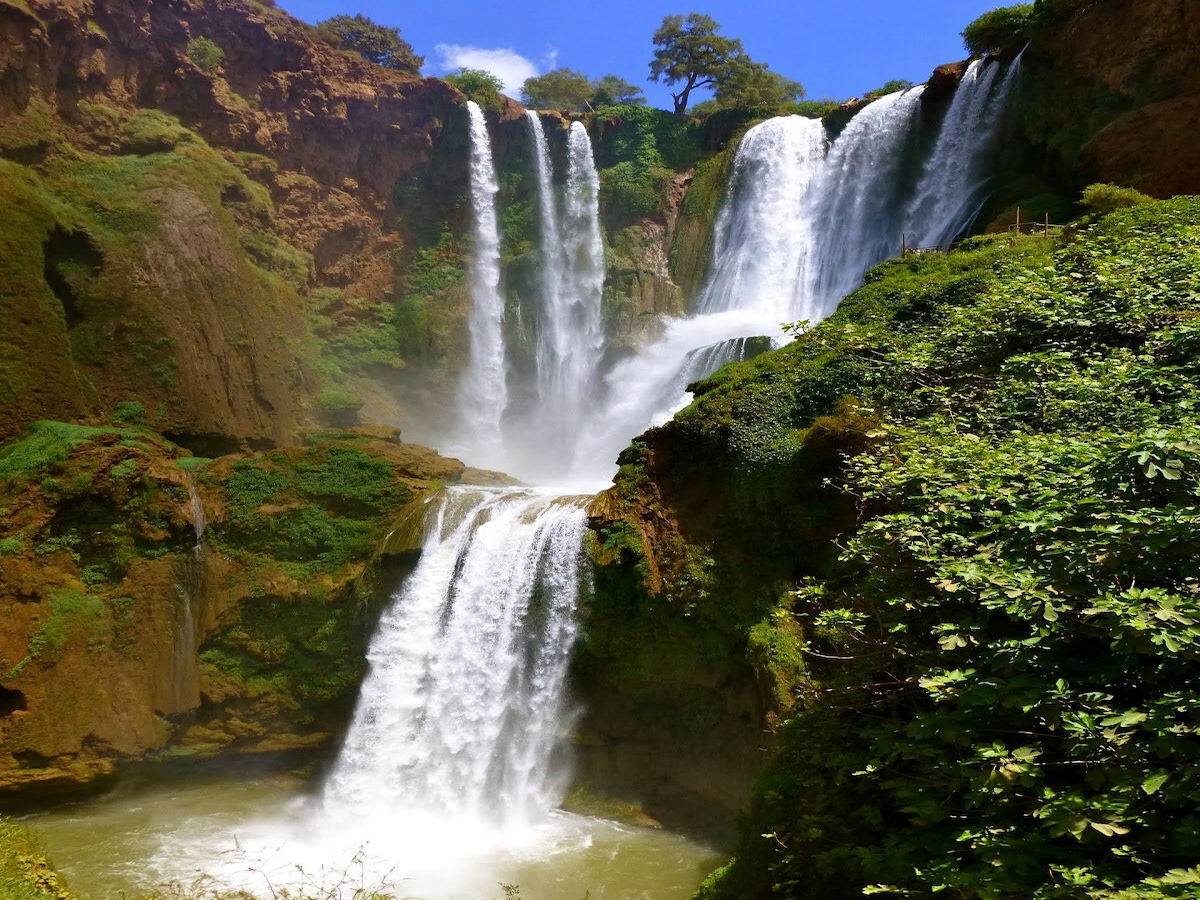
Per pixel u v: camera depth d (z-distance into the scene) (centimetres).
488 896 1344
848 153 3662
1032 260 1662
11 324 2342
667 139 4700
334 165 4034
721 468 1667
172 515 1973
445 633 1850
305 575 2003
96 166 2959
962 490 782
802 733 1032
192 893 1226
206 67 3556
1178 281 1130
